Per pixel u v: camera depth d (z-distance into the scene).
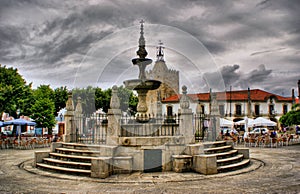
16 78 29.88
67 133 12.08
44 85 41.94
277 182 8.12
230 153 11.02
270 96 47.00
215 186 7.65
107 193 7.00
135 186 7.72
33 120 28.86
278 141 20.22
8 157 14.38
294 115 22.77
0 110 25.73
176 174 9.14
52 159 10.73
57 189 7.43
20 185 7.91
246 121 26.91
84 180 8.45
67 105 12.29
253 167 10.55
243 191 7.11
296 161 12.44
